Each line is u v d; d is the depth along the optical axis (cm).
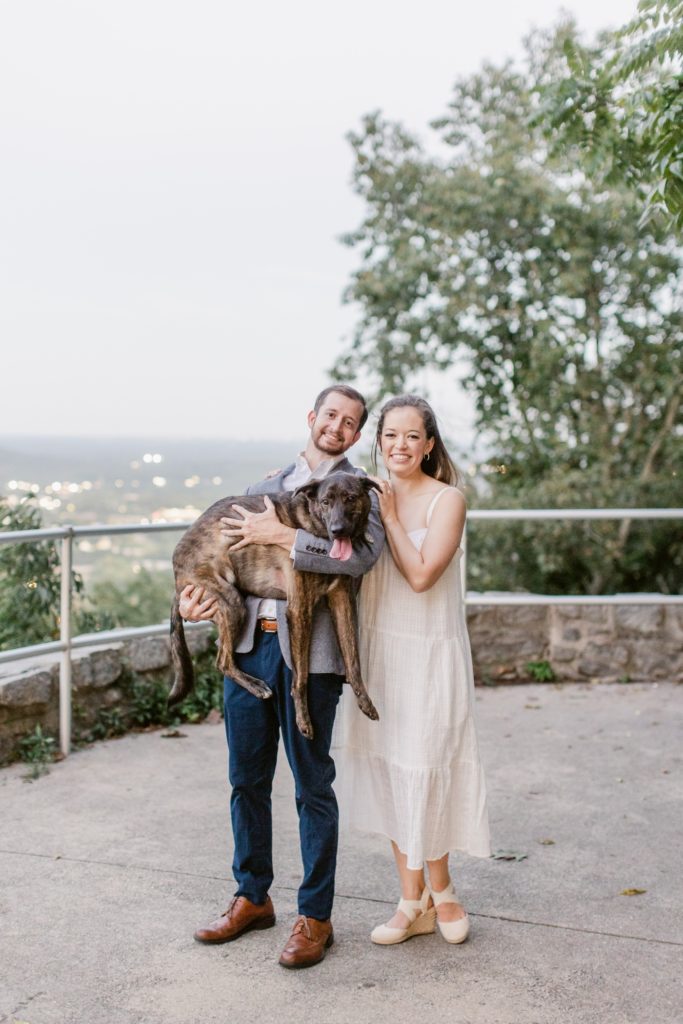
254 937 321
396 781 308
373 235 1285
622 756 522
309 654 299
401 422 308
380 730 316
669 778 486
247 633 309
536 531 1109
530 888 361
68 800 452
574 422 1219
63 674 519
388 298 1223
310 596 294
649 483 1120
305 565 287
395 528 301
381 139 1276
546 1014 273
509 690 669
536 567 1195
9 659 482
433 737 302
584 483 1128
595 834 414
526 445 1205
